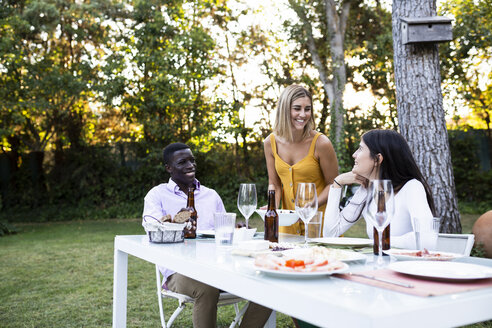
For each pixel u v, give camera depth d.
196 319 2.04
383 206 1.40
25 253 6.50
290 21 11.63
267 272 1.20
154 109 10.85
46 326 3.22
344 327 0.89
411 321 0.88
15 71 10.52
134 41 10.74
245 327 2.13
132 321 3.31
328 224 2.15
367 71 11.00
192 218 2.12
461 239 1.86
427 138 3.73
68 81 10.59
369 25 12.29
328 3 11.27
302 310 1.01
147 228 1.94
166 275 2.34
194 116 11.20
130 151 12.16
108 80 10.54
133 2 10.81
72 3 10.95
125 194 11.95
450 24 3.66
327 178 2.91
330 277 1.19
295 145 2.89
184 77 10.53
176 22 10.95
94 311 3.58
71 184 12.10
